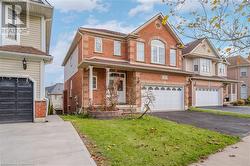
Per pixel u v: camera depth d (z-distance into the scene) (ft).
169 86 71.46
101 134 29.14
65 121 40.32
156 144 26.32
